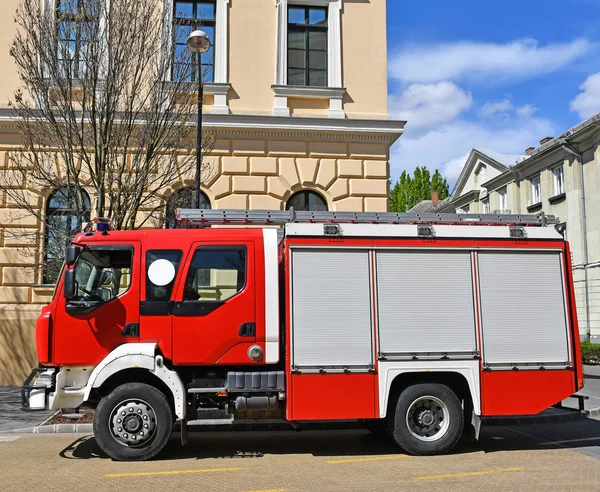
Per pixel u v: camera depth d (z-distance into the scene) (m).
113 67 10.80
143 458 7.29
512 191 35.09
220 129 14.52
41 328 7.47
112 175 10.98
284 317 7.79
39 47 10.71
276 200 14.66
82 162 12.20
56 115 10.96
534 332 7.95
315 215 8.23
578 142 27.91
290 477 6.50
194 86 11.83
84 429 9.77
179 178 13.37
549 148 29.80
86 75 10.74
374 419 8.52
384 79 15.52
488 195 39.47
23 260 13.91
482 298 7.92
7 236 13.75
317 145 14.95
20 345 13.68
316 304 7.63
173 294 7.60
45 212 13.95
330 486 6.09
